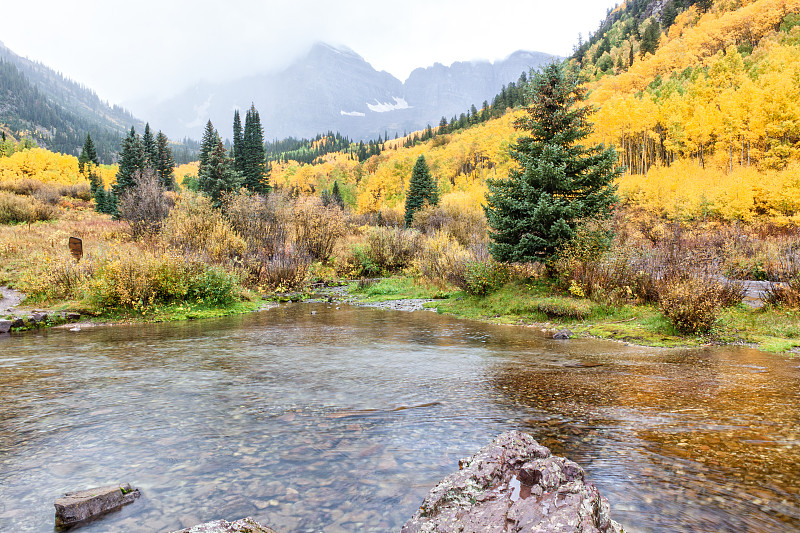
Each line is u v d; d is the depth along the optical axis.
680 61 112.81
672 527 2.04
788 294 9.17
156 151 62.38
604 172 11.55
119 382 4.81
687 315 7.96
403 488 2.49
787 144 51.25
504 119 125.62
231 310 11.97
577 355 6.54
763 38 104.31
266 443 3.15
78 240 12.52
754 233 24.28
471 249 15.37
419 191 46.97
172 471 2.70
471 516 1.91
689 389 4.61
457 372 5.41
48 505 2.31
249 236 19.19
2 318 8.77
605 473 2.65
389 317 11.23
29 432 3.33
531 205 11.42
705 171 59.47
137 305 10.70
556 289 11.58
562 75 11.98
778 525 2.06
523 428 3.46
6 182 46.25
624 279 10.66
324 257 22.12
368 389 4.61
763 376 5.18
